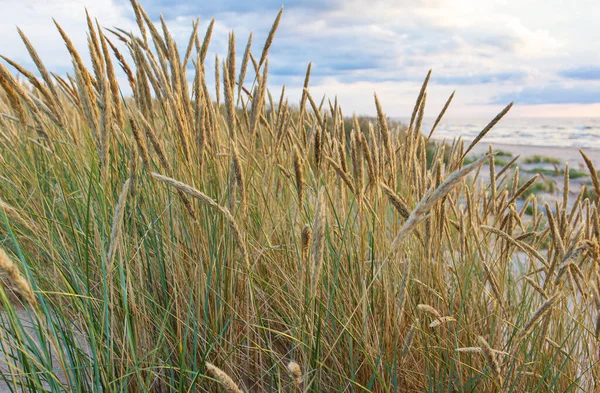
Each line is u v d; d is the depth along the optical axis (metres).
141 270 1.61
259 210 1.92
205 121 1.68
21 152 2.28
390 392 1.63
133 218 1.46
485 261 1.84
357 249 1.77
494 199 1.93
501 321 1.78
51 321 1.17
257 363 1.73
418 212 0.98
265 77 1.57
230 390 0.79
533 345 1.65
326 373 1.65
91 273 1.75
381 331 1.66
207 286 1.51
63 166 1.96
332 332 1.70
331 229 1.75
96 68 1.29
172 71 1.56
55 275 1.52
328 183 1.97
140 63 1.64
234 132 1.56
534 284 1.59
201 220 1.67
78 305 1.27
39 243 1.58
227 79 1.51
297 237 1.90
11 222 1.81
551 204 6.08
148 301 1.63
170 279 1.74
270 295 1.87
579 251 1.25
